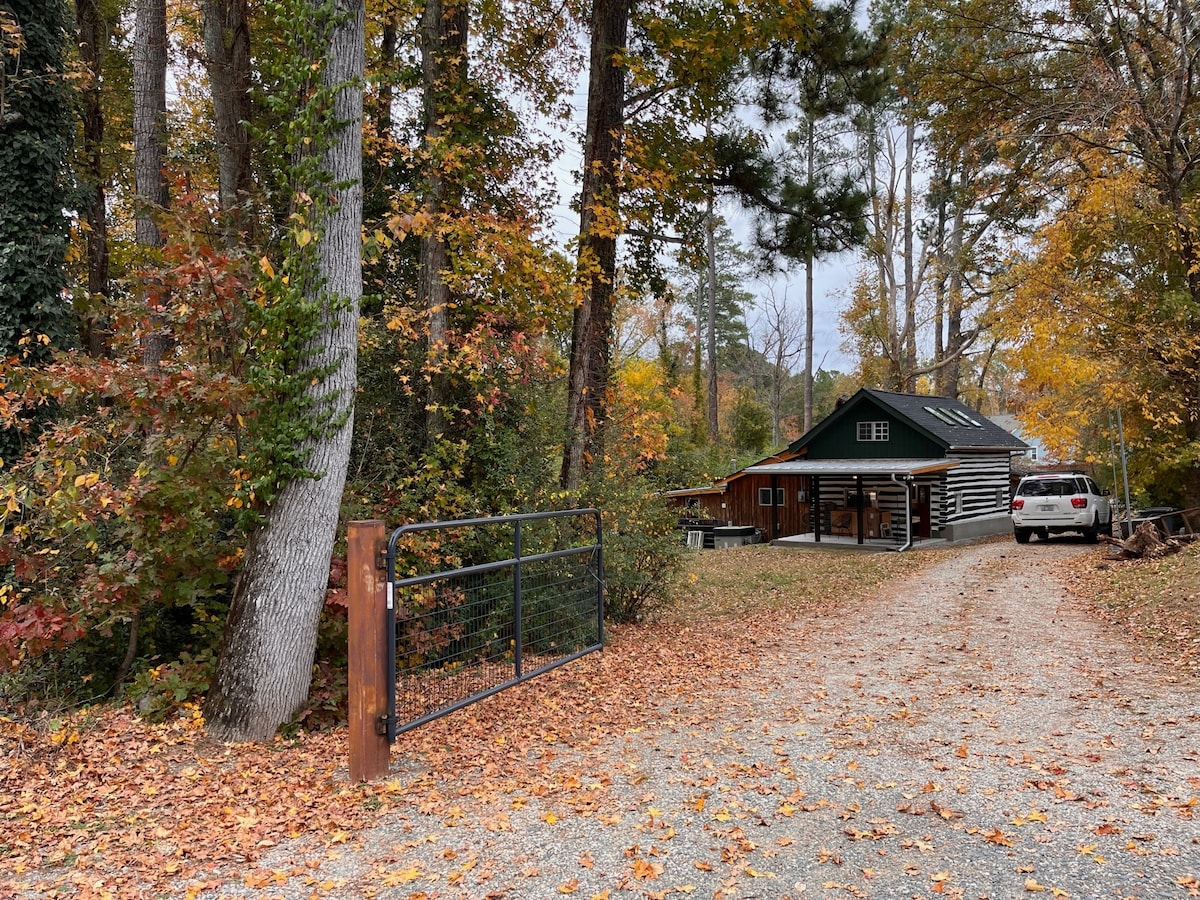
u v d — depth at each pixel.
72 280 10.55
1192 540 14.91
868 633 9.30
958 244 30.67
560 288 9.84
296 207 5.51
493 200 11.50
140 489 5.84
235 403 5.74
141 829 3.85
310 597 5.56
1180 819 3.51
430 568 7.75
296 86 5.66
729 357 54.94
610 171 10.53
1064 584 12.55
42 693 6.12
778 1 10.91
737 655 8.27
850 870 3.14
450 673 5.85
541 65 12.82
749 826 3.63
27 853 3.60
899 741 4.92
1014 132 17.02
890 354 33.88
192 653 7.05
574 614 7.53
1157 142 15.48
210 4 10.93
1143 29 15.39
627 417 10.91
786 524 26.44
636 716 5.92
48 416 7.94
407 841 3.61
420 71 10.29
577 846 3.47
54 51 8.99
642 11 11.63
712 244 37.09
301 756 4.98
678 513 11.55
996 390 52.69
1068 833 3.41
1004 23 17.39
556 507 9.23
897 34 18.03
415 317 8.88
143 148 11.73
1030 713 5.47
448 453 8.78
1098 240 16.17
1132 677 6.41
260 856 3.49
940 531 22.70
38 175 8.66
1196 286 15.61
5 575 6.75
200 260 5.73
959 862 3.17
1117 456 17.80
